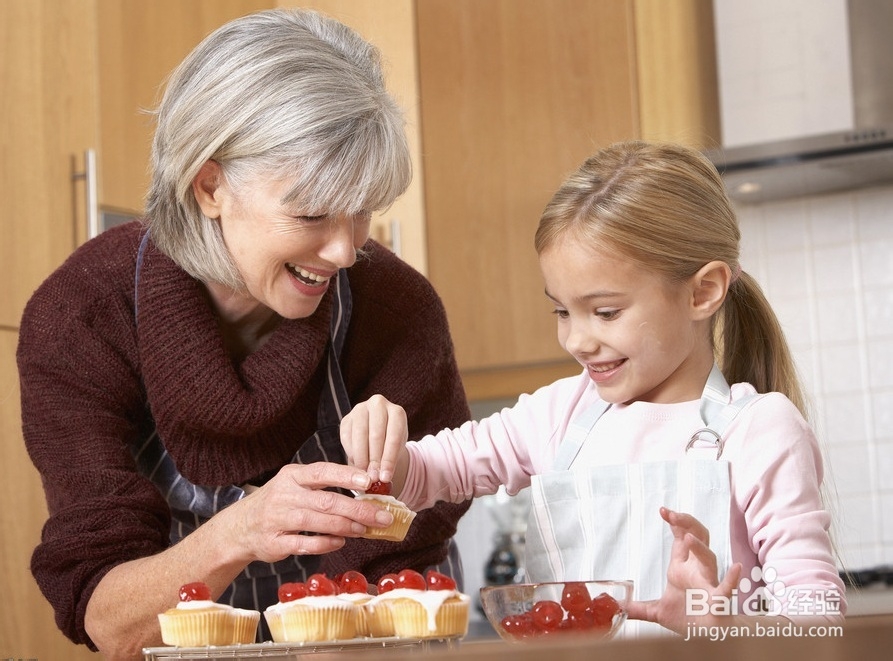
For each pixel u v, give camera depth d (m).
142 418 1.28
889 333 2.88
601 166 1.22
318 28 1.18
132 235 1.29
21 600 2.24
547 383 2.90
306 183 1.06
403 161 1.13
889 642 0.36
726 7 2.87
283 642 0.87
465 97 3.00
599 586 0.83
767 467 1.11
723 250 1.21
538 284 2.89
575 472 1.18
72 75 2.46
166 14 2.68
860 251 2.92
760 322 1.29
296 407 1.28
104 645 1.12
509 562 3.11
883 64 2.69
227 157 1.09
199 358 1.19
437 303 1.40
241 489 1.27
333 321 1.31
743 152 2.72
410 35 3.06
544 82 2.92
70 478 1.18
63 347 1.21
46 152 2.39
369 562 1.31
